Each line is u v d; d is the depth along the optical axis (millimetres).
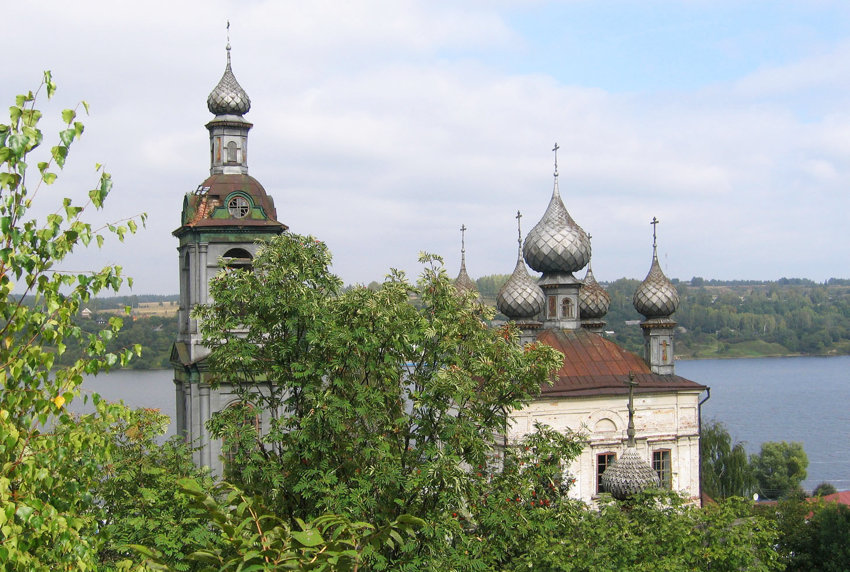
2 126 12297
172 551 22797
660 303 48875
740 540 28156
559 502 28812
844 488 119188
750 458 109188
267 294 26250
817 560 40906
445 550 24125
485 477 29344
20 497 12703
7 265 13078
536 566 27094
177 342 40094
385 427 25953
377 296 25328
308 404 25406
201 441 38406
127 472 26359
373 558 21141
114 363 13906
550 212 52906
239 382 28359
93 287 13641
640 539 27609
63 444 13453
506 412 28062
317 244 27547
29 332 13594
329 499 22750
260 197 40469
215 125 41281
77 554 13312
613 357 48281
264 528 14648
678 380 47750
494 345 27453
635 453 33812
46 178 12961
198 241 39156
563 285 52125
